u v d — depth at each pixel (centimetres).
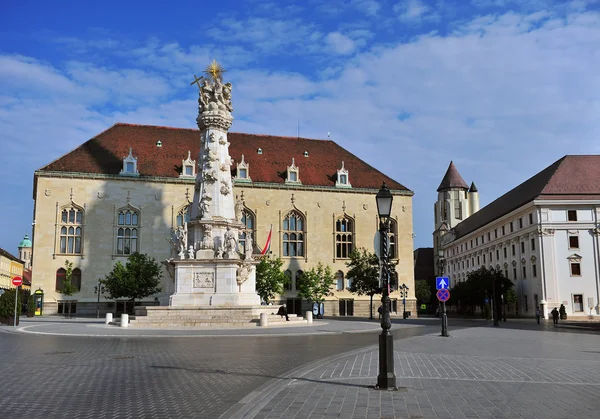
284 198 8638
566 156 8838
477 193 16600
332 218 8800
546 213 8131
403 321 6600
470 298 9388
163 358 2230
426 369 1936
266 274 7481
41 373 1795
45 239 7662
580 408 1270
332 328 4359
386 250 1616
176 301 4569
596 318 7775
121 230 7981
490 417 1175
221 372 1834
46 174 7744
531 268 8475
